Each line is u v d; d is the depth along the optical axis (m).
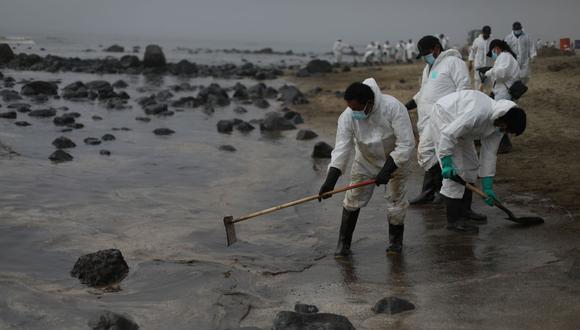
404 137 5.46
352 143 5.73
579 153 9.93
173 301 4.80
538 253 5.69
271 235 6.61
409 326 4.22
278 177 9.38
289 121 14.41
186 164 10.16
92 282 5.21
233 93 22.61
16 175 8.87
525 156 9.84
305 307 4.48
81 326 4.32
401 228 5.97
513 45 12.62
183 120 15.32
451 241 6.23
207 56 64.69
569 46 34.94
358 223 7.01
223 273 5.41
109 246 6.14
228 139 12.74
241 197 8.20
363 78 27.42
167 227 6.79
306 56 75.50
